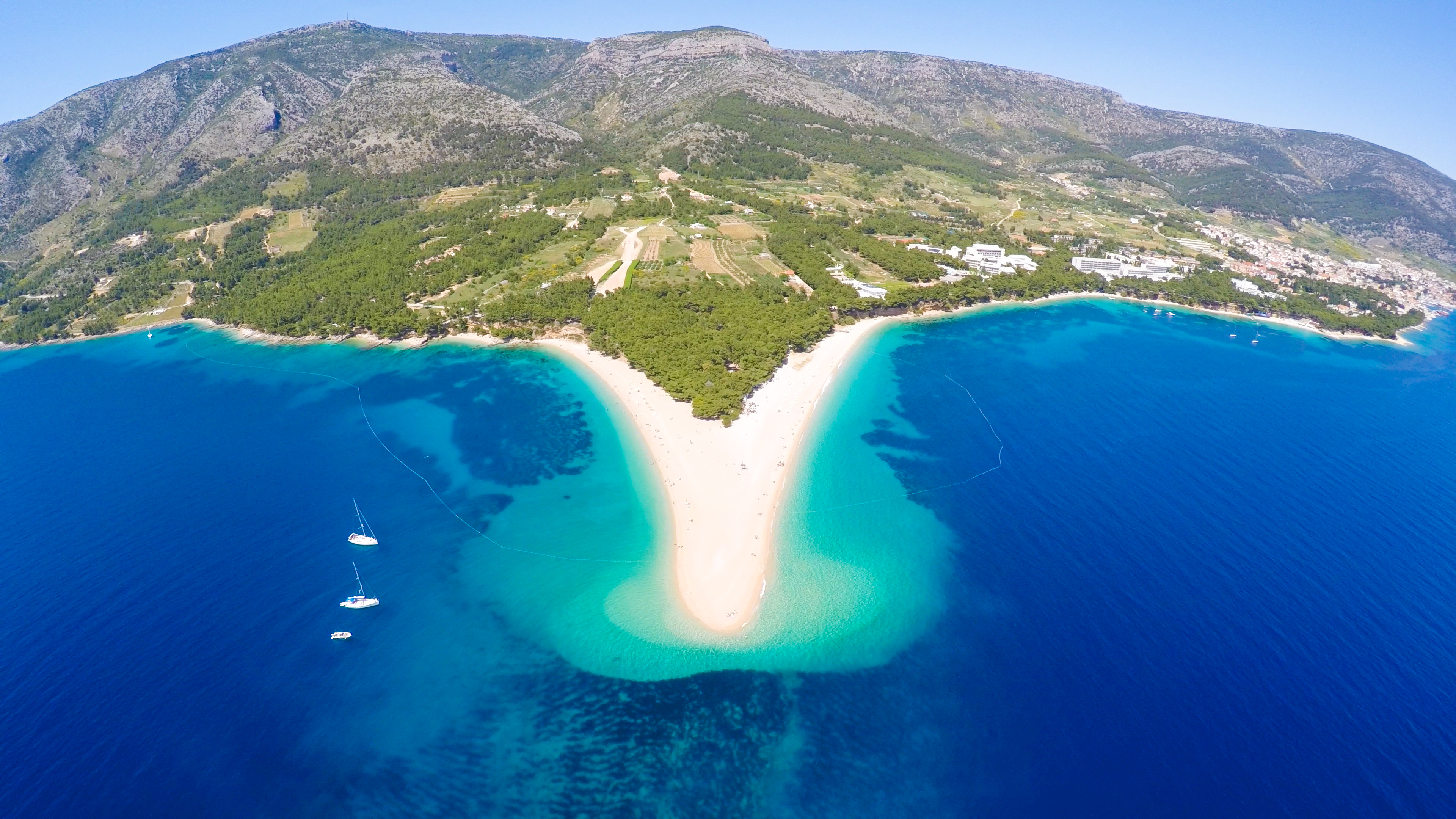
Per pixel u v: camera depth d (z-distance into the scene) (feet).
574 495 419.95
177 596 332.60
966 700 279.08
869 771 251.39
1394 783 245.24
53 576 346.13
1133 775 247.50
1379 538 386.32
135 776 245.86
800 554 368.07
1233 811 234.99
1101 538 383.45
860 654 303.68
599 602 333.42
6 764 248.73
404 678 289.12
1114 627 317.42
